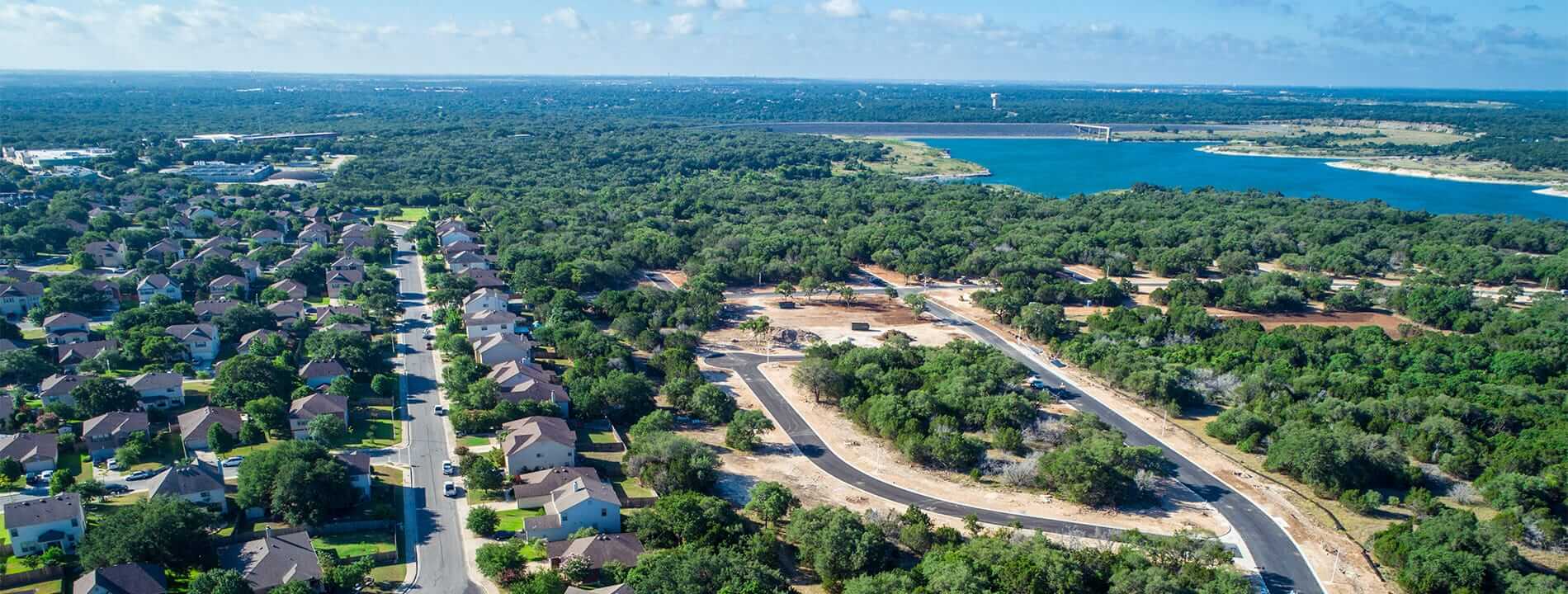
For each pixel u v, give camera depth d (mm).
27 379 189750
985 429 190500
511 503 152375
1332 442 168875
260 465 143000
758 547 133250
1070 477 161500
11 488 148375
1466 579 129625
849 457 178875
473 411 181125
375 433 179000
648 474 158000
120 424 164500
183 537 125438
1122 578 126188
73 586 118250
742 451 179750
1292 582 138125
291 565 122625
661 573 121062
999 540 136875
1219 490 167500
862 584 122250
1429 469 172875
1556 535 147875
